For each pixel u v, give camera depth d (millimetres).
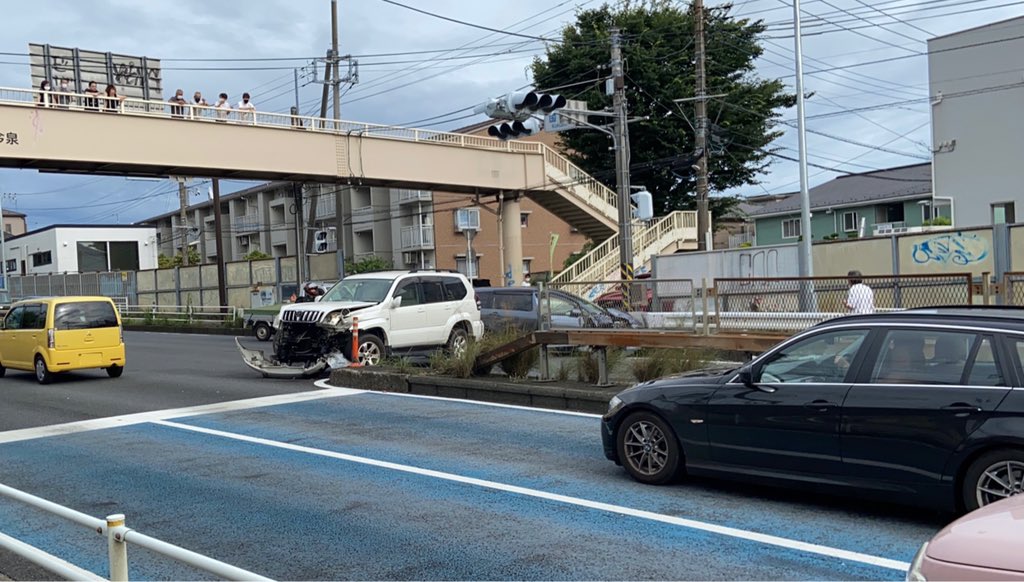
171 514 6906
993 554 3135
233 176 26609
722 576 5199
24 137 21625
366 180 28625
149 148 23703
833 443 6293
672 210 39781
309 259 34812
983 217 28797
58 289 52031
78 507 7195
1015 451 5504
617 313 12297
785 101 39688
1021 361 5656
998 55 28141
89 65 29984
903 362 6164
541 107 17547
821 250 21906
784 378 6734
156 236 71000
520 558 5633
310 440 9867
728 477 6969
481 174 31406
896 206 43812
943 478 5785
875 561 5391
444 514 6695
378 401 12812
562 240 54156
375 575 5398
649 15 38031
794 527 6148
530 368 13172
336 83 33688
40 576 5652
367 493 7387
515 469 8141
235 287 38156
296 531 6355
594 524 6340
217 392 14367
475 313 17984
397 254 51750
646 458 7484
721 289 11445
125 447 9797
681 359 11656
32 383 16625
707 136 31406
